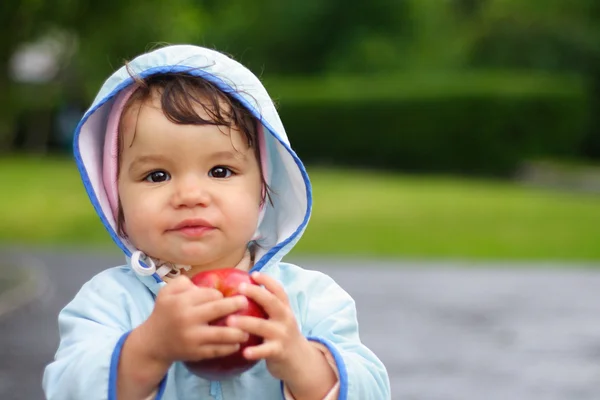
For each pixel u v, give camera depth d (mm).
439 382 7480
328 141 34844
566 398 7105
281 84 36094
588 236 16703
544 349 8688
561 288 12000
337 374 3006
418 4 44969
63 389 2941
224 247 3129
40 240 15812
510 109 32375
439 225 17906
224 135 3111
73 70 36500
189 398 3158
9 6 13438
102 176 3377
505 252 15000
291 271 3494
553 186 28156
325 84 36031
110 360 2865
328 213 19406
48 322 9547
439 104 33125
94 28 15273
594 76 39531
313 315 3373
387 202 21531
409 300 11055
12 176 26969
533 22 40406
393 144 33938
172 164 3092
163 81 3203
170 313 2725
